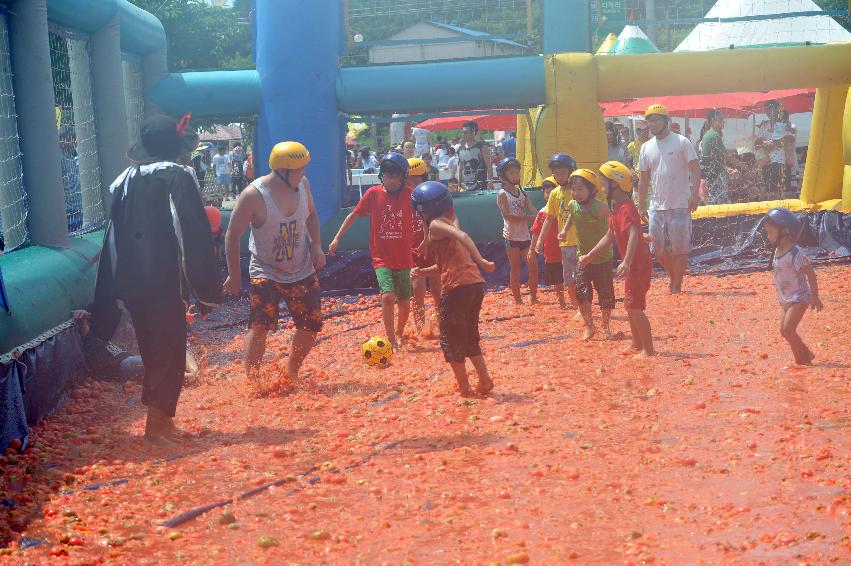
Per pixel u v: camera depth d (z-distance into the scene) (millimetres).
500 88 14367
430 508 5004
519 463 5715
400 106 14547
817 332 9461
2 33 9398
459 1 15711
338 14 14727
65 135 11461
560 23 14930
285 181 8062
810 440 5859
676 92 14648
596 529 4578
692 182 12578
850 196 15430
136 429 7168
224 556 4500
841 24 22984
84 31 11617
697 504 4836
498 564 4168
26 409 7215
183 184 6559
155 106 14406
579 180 9648
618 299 12469
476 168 19484
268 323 8219
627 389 7555
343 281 14320
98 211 11961
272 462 6070
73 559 4508
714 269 14867
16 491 5691
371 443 6355
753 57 14461
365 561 4332
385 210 9625
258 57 14617
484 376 7527
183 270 6598
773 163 22141
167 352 6570
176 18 34031
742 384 7523
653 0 19062
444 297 7488
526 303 12461
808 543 4230
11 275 8062
